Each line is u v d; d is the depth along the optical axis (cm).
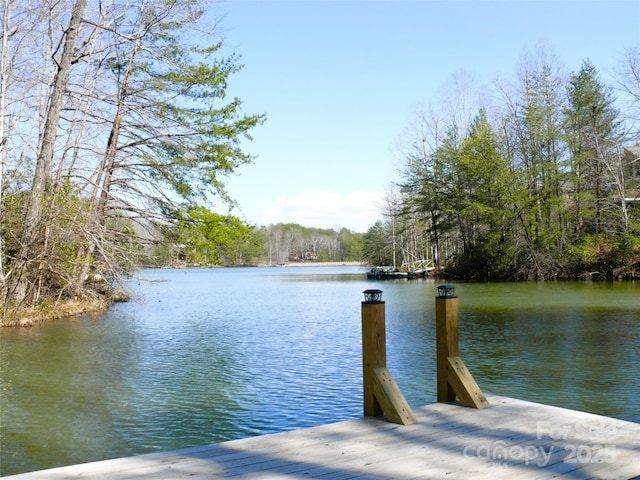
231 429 630
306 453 394
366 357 495
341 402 734
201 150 1898
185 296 3058
